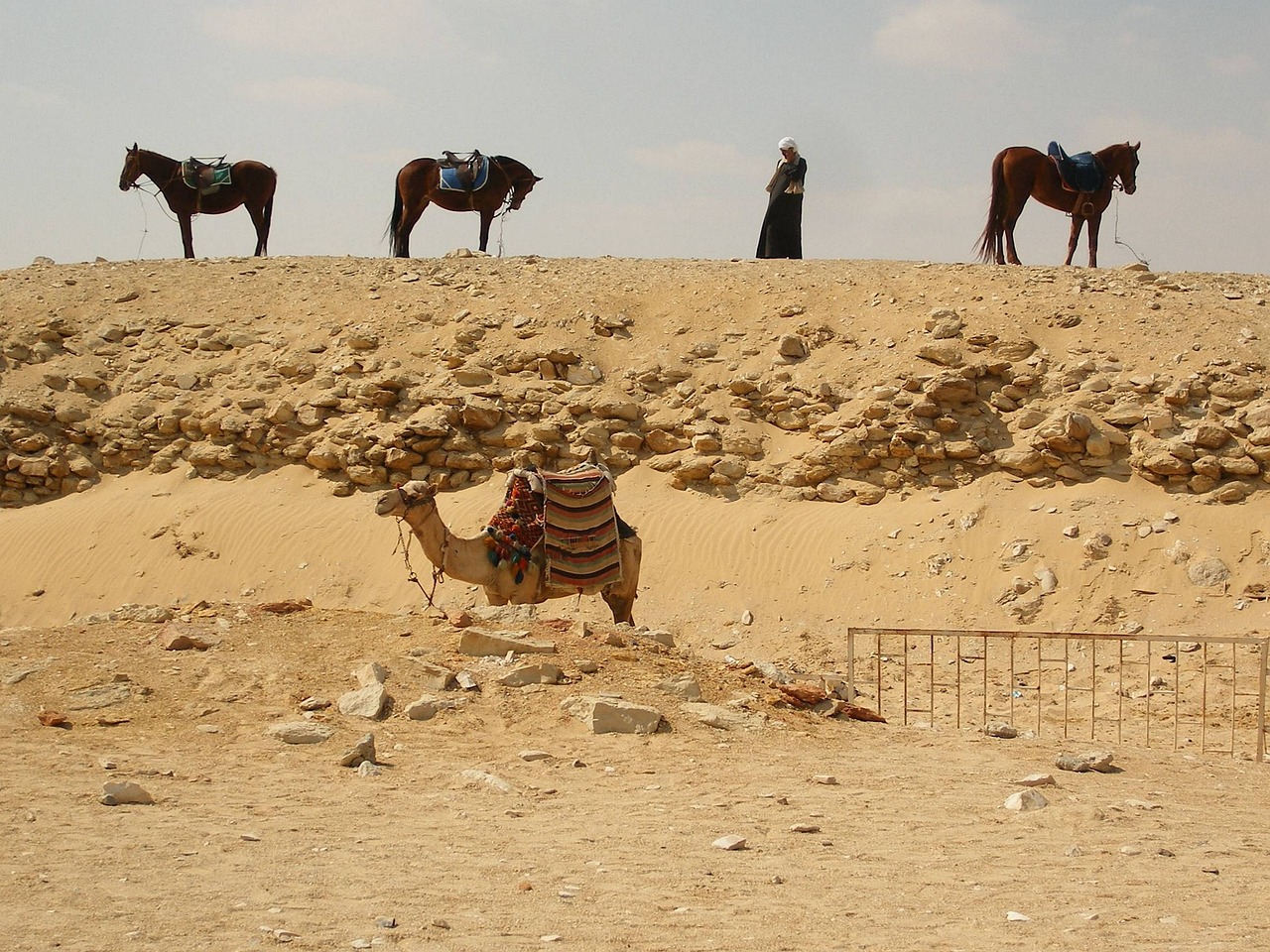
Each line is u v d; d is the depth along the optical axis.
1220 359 19.47
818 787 8.42
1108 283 22.48
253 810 7.50
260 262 26.98
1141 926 5.76
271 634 11.05
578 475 13.27
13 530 21.02
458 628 11.14
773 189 26.86
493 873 6.34
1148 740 11.78
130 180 27.70
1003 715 13.41
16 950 4.98
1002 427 19.47
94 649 10.58
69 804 7.44
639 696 10.05
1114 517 17.81
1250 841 7.63
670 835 7.17
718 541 18.84
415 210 28.36
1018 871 6.70
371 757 8.68
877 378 20.42
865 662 16.05
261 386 22.52
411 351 22.59
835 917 5.78
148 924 5.37
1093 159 24.67
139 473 22.33
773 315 22.50
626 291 23.83
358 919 5.53
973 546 17.86
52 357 24.05
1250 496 17.77
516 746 9.11
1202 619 16.27
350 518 20.02
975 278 22.91
